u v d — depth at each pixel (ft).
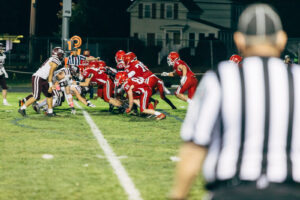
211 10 259.60
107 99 61.31
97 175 28.60
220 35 246.27
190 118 11.23
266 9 11.31
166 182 27.22
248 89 10.87
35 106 59.26
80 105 73.72
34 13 180.14
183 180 10.96
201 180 27.78
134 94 57.21
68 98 60.80
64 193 24.75
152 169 30.40
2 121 52.26
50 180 27.30
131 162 32.40
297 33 263.29
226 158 10.85
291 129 10.80
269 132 10.77
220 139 11.14
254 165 10.68
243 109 10.82
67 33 87.76
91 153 35.27
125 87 56.13
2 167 30.30
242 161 10.77
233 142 10.89
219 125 11.08
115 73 61.31
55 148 37.01
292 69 11.19
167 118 58.49
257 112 10.77
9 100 78.33
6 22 278.46
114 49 192.54
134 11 246.88
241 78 11.00
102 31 239.30
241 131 10.84
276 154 10.75
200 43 203.41
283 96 10.84
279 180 10.57
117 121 54.54
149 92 56.18
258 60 11.20
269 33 11.12
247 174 10.66
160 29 247.29
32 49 173.17
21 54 243.60
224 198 10.55
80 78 65.46
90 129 47.67
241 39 11.39
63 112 62.69
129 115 60.80
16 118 55.11
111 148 37.45
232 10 262.67
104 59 192.75
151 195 24.57
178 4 246.68
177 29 245.24
